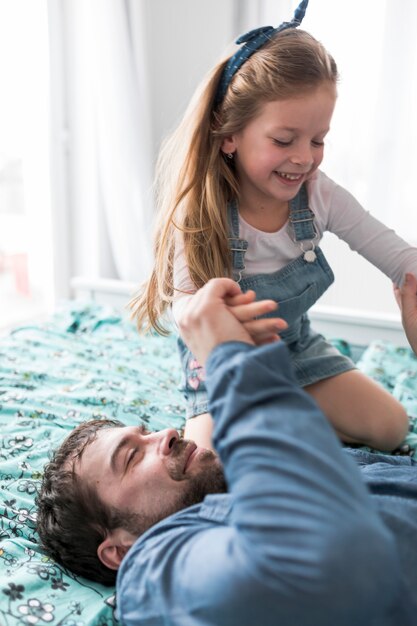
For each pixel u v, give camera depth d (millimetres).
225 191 1277
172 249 1255
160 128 2688
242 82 1120
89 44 2441
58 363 1777
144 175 2564
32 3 2301
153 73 2619
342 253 2408
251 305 796
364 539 604
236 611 657
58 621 882
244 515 647
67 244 2691
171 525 837
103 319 2072
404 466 1010
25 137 2445
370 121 2289
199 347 800
